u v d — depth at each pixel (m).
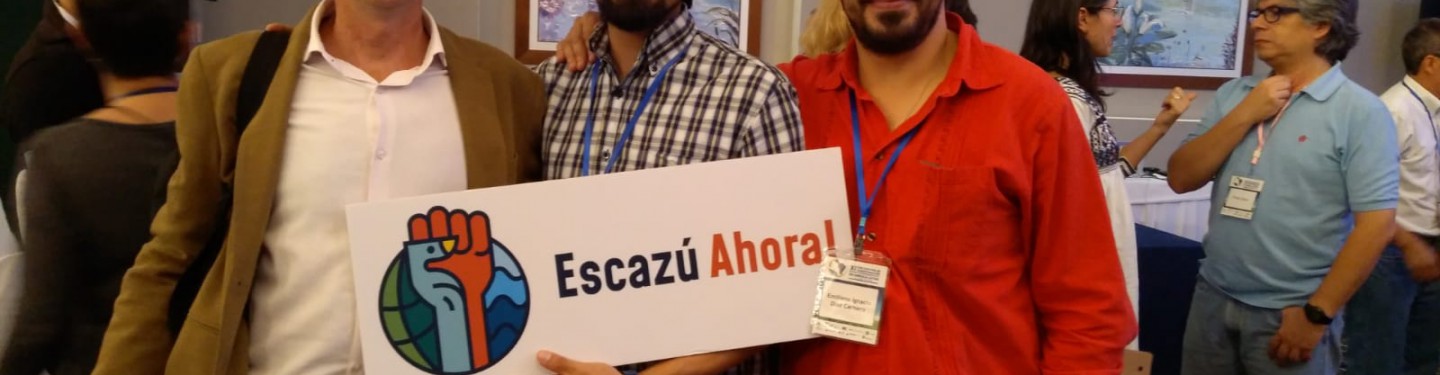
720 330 1.31
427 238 1.26
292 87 1.27
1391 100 2.96
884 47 1.36
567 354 1.29
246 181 1.25
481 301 1.28
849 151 1.40
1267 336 2.28
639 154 1.34
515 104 1.40
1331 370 2.34
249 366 1.32
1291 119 2.26
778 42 3.90
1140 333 2.95
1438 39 2.94
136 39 1.53
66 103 1.80
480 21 3.70
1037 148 1.35
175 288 1.33
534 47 3.75
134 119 1.52
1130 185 3.53
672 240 1.29
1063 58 2.24
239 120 1.27
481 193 1.27
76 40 1.65
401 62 1.34
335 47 1.33
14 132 1.86
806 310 1.32
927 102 1.35
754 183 1.29
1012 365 1.42
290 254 1.29
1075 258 1.39
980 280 1.35
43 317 1.46
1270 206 2.26
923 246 1.33
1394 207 2.13
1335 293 2.12
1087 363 1.38
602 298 1.29
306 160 1.28
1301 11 2.24
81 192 1.47
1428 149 2.88
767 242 1.31
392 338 1.26
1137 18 4.18
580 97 1.41
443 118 1.34
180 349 1.29
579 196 1.28
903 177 1.35
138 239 1.50
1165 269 2.93
